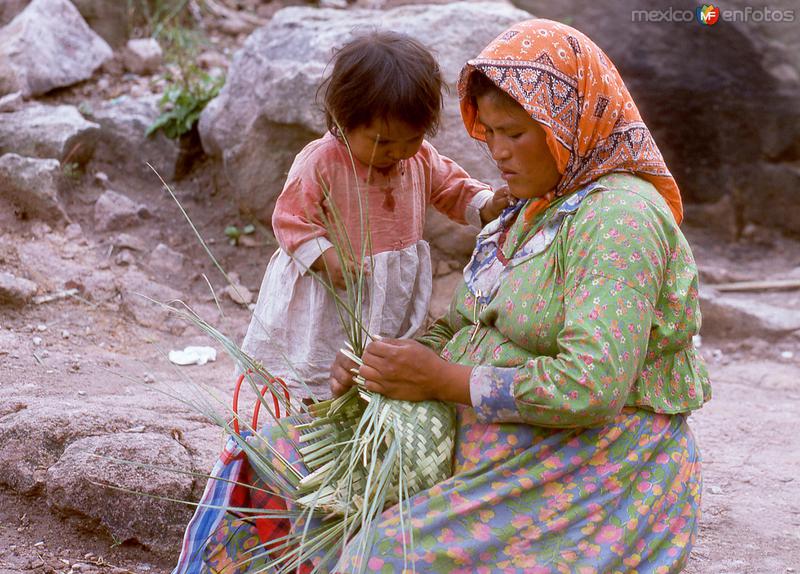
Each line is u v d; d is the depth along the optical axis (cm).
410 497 232
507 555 225
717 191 774
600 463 232
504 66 228
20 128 591
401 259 301
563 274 230
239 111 578
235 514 256
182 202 608
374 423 233
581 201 232
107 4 721
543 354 234
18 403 367
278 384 278
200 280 559
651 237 224
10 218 557
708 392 255
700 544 353
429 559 221
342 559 217
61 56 662
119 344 484
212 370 470
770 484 405
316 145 297
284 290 297
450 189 316
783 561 342
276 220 292
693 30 746
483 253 259
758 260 742
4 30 670
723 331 607
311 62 547
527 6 776
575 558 226
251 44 595
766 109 747
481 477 229
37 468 340
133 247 564
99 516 325
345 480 236
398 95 271
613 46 765
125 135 617
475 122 264
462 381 230
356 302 281
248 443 251
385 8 771
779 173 756
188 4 785
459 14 562
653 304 223
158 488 321
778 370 558
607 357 215
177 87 654
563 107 230
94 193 595
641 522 231
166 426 355
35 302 498
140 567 320
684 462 242
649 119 769
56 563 316
